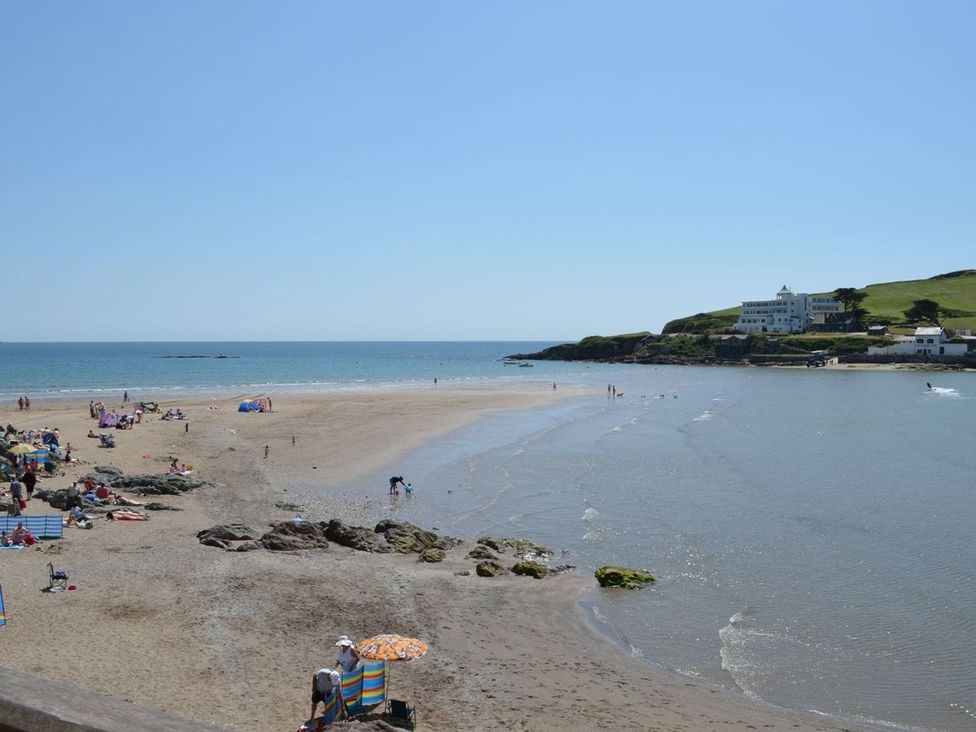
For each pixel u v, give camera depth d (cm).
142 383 13212
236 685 1850
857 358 19462
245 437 6488
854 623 2555
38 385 12506
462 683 2002
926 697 2042
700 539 3559
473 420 8100
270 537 3173
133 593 2447
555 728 1773
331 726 1533
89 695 360
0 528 3086
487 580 2908
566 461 5641
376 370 18625
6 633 2042
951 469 5419
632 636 2441
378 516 3969
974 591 2856
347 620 2367
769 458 5844
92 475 4325
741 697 2028
